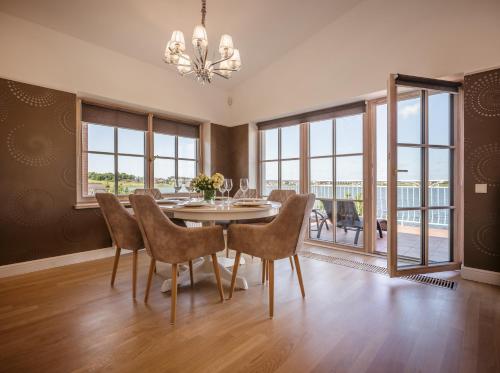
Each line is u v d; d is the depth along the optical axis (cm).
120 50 333
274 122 435
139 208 181
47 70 282
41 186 280
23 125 268
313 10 315
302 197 188
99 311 188
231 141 479
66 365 132
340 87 338
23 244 270
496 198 235
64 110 295
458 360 136
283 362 135
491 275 238
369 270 277
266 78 423
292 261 286
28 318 178
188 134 439
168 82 389
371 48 310
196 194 368
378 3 303
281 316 181
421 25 274
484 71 241
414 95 282
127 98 345
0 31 255
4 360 136
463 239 253
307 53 370
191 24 299
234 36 338
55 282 243
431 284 238
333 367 131
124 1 258
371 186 339
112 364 133
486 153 239
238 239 206
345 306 196
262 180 462
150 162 388
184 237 182
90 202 328
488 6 237
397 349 145
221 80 440
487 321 173
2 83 256
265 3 290
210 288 230
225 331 163
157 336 158
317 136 392
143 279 252
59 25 281
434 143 271
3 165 258
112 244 334
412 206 262
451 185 275
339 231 371
